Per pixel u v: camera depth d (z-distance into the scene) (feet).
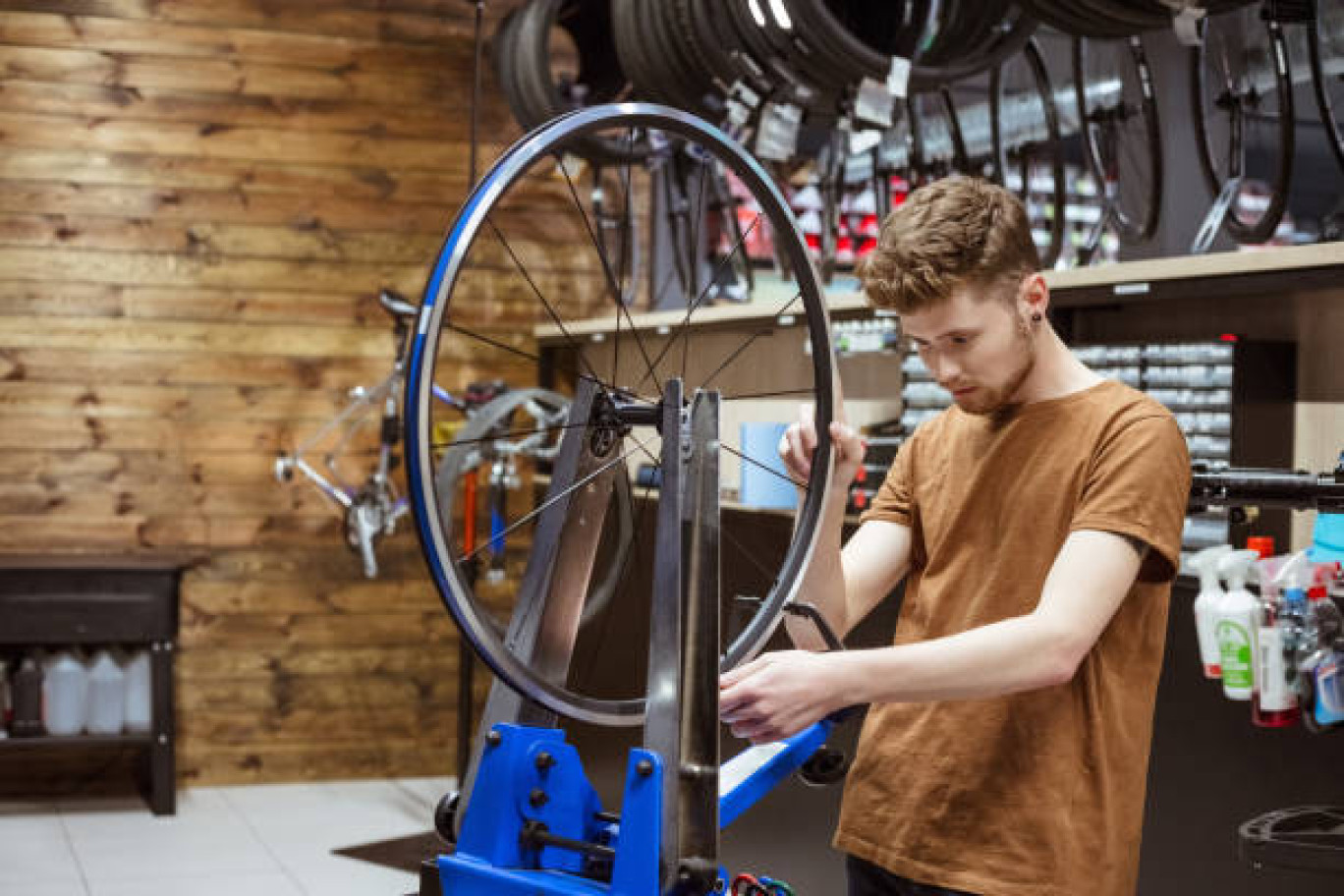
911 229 5.21
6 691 17.30
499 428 18.08
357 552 19.45
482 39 19.85
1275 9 11.55
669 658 4.75
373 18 19.47
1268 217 12.41
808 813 12.12
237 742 19.16
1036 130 15.74
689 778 4.65
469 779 5.05
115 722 17.40
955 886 5.34
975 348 5.26
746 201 18.56
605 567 14.39
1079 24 11.56
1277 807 8.45
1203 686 8.97
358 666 19.52
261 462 19.20
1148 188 16.35
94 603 17.08
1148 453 5.18
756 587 13.07
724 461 16.47
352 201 19.47
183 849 16.02
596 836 4.99
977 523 5.62
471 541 17.16
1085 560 5.06
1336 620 6.97
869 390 14.28
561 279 20.18
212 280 19.02
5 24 18.33
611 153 16.88
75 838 16.38
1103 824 5.27
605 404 5.17
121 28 18.66
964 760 5.42
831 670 4.80
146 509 18.84
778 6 11.96
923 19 12.25
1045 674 4.93
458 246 4.61
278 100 19.19
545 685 4.92
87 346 18.66
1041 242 16.16
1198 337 9.86
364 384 19.53
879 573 6.05
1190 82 13.43
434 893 4.98
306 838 16.58
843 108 12.94
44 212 18.52
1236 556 7.53
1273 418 9.60
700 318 15.28
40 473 18.57
